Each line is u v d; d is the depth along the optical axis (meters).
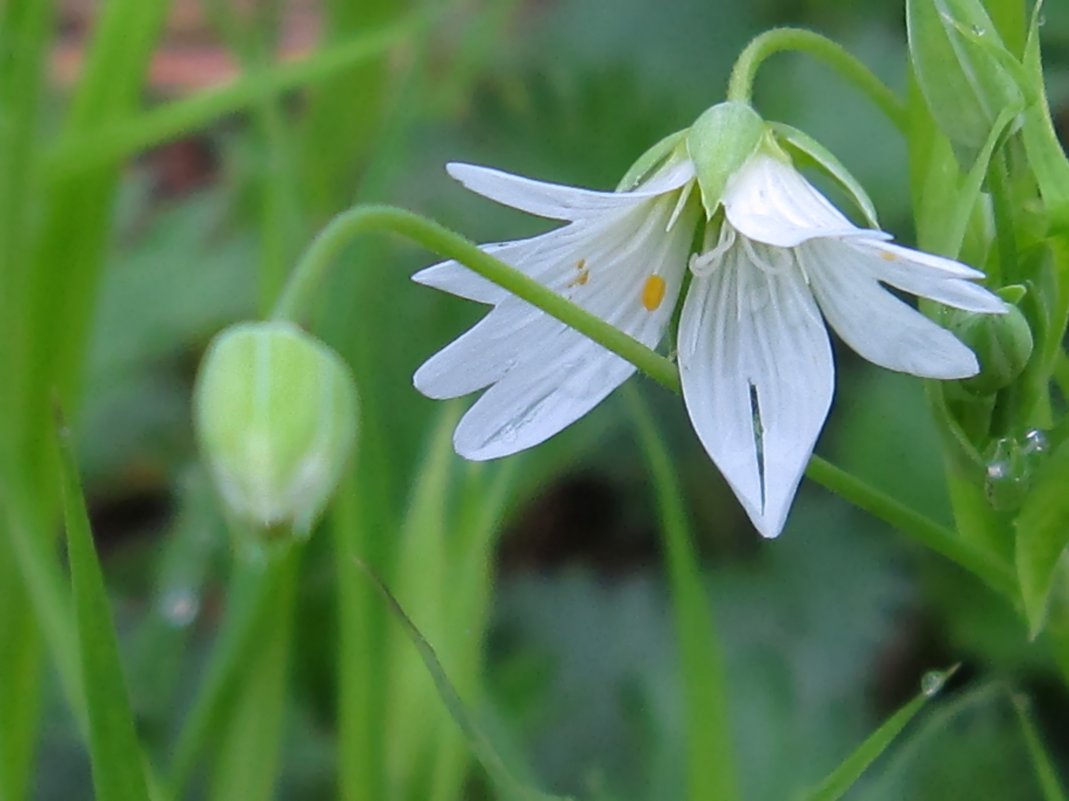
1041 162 0.10
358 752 0.11
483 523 0.12
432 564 0.12
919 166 0.11
